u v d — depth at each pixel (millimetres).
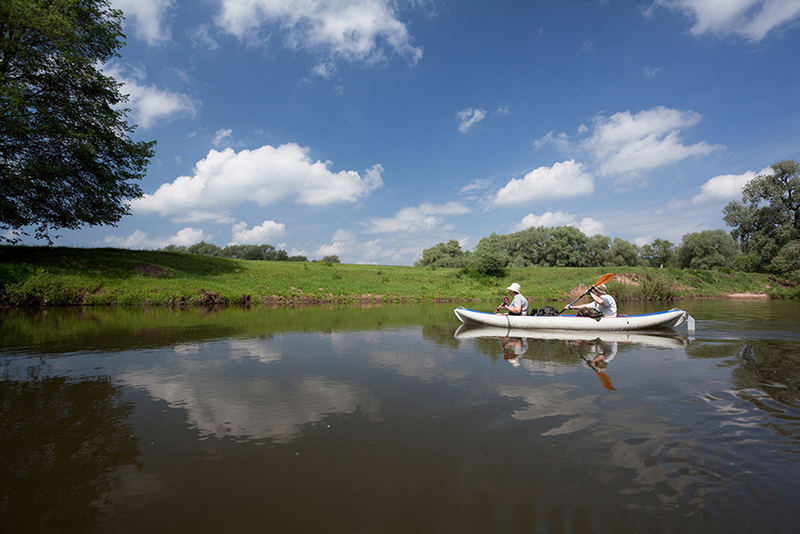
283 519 1983
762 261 43250
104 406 3617
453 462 2564
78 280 14406
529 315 9273
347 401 3781
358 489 2252
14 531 1870
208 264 24516
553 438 2926
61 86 16906
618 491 2223
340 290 21625
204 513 2029
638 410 3510
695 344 7020
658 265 66688
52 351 6082
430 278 32156
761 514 2012
